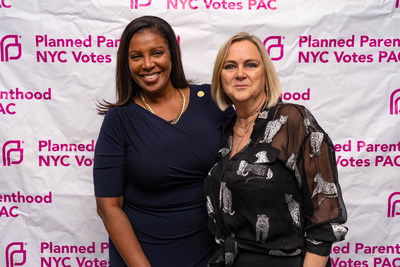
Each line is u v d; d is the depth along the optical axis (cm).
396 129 170
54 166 176
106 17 168
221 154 123
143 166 126
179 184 130
